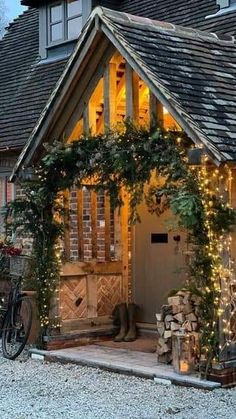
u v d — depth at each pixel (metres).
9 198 10.72
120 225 9.41
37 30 13.21
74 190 9.53
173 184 7.05
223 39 8.48
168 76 7.24
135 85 7.59
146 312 9.31
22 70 12.36
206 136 6.72
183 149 7.03
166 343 7.62
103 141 7.70
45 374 7.64
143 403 6.59
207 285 6.93
